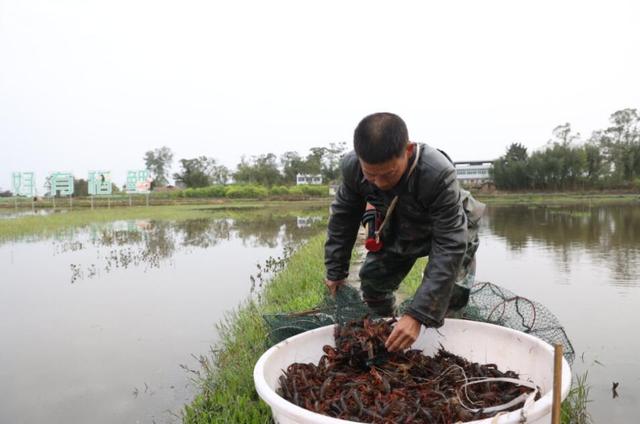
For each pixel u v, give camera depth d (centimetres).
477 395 287
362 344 316
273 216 3044
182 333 604
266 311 582
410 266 369
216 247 1473
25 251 1404
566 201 4512
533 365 311
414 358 331
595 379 440
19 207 4784
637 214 2562
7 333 613
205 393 407
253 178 7762
